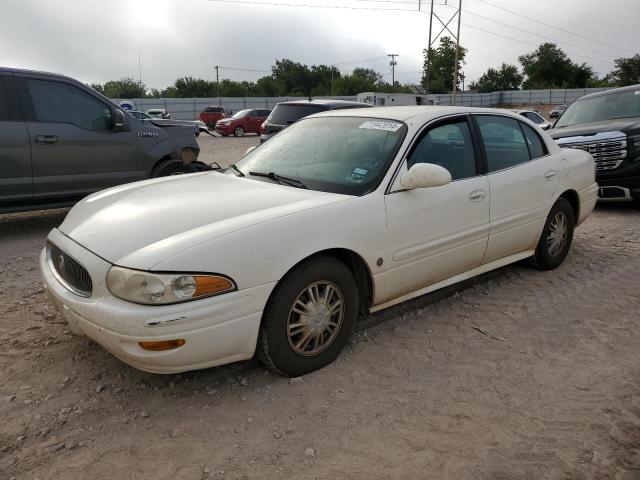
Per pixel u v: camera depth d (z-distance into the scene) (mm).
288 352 3254
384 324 4148
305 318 3295
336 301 3459
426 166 3631
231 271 2930
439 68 75062
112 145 7250
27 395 3195
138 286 2805
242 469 2613
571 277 5211
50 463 2652
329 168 3924
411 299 4426
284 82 94375
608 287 4961
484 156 4445
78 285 3160
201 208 3373
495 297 4707
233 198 3551
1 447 2746
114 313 2824
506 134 4781
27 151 6512
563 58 80125
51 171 6762
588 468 2627
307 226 3230
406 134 3934
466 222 4199
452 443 2801
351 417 3012
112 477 2562
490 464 2646
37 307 4457
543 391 3275
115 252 2992
